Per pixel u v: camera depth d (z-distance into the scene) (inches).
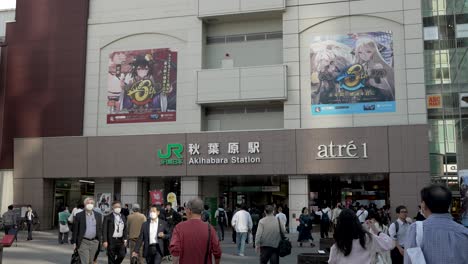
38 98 1307.8
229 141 1155.9
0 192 1300.4
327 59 1148.5
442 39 1162.6
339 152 1091.3
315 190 1315.2
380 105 1107.3
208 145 1166.3
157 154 1196.5
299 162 1112.8
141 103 1244.5
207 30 1267.2
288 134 1125.7
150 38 1259.8
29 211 990.4
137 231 508.1
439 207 157.2
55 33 1318.9
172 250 225.9
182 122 1212.5
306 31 1169.4
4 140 1317.7
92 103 1274.6
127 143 1219.2
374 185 1286.9
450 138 1124.5
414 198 1042.1
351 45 1139.3
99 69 1282.0
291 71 1164.5
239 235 724.0
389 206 1079.0
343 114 1125.1
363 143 1081.4
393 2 1124.5
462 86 1133.7
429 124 1139.3
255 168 1135.0
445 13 1170.6
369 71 1122.0
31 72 1321.4
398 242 350.6
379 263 209.9
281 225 418.6
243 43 1242.6
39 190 1263.5
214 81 1188.5
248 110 1216.2
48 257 667.4
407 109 1092.5
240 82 1173.1
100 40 1289.4
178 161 1181.7
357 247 198.2
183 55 1233.4
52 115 1293.1
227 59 1243.2
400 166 1057.5
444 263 148.6
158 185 1291.8
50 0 1334.9
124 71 1264.8
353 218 202.1
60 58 1306.6
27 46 1332.4
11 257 665.6
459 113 1124.5
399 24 1120.2
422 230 154.9
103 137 1235.2
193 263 224.1
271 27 1229.7
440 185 162.7
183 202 1175.0
